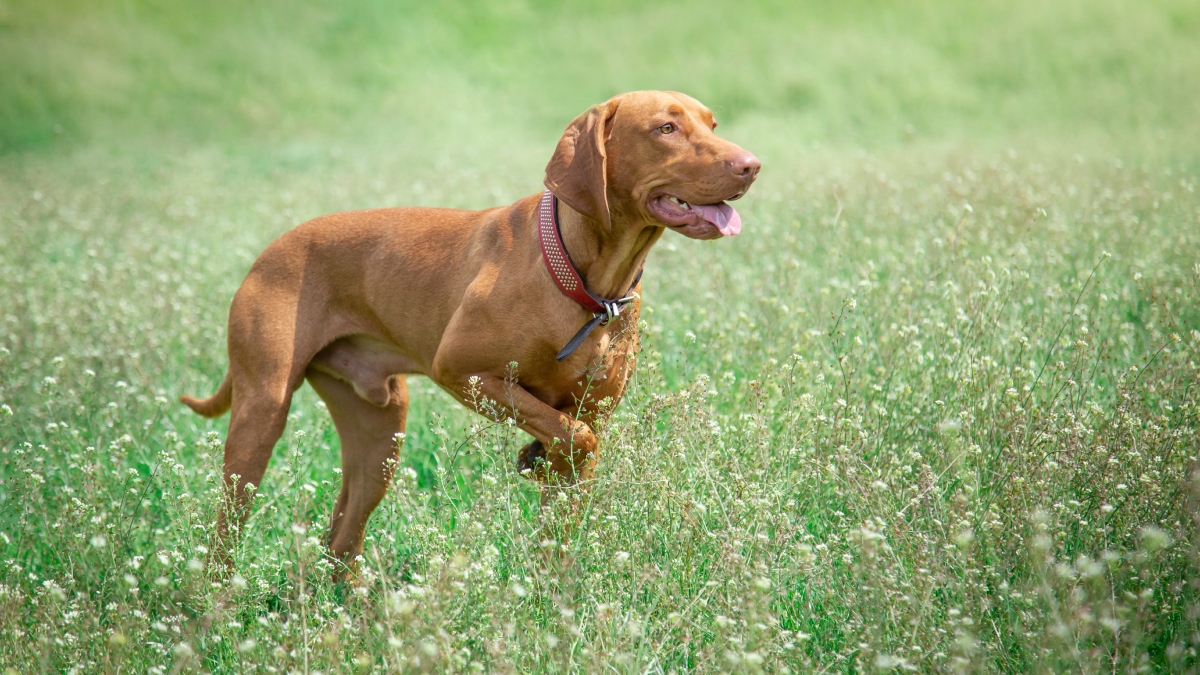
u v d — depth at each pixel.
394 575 4.40
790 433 4.42
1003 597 3.37
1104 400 5.01
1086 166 10.21
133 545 4.62
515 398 4.32
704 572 3.82
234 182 13.34
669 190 4.14
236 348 4.78
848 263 7.07
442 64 22.84
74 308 7.16
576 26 24.11
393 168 13.73
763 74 20.30
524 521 4.11
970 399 4.63
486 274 4.39
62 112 20.08
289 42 23.42
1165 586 3.48
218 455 4.85
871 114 17.89
